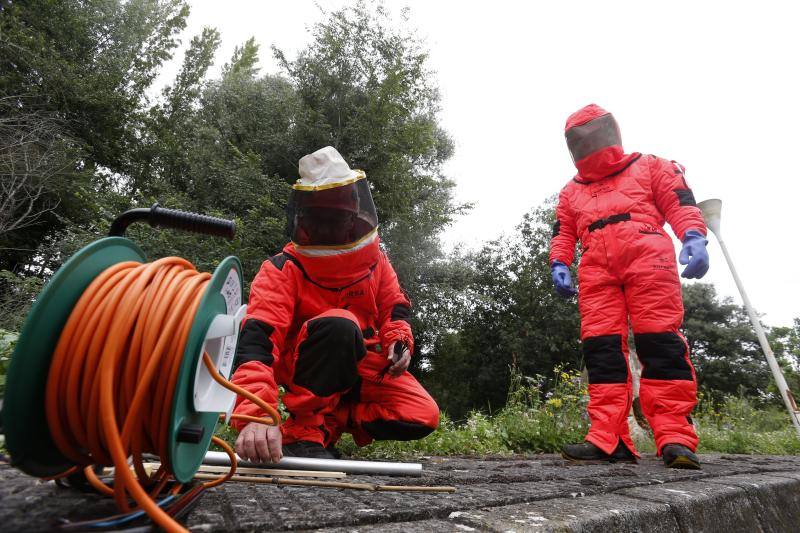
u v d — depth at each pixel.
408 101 15.70
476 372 23.77
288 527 0.94
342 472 1.71
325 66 15.02
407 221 15.25
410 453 3.14
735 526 1.66
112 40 17.34
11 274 8.11
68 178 13.49
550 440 4.06
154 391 0.84
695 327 33.03
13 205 12.18
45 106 14.13
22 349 0.78
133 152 16.48
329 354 1.95
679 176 3.05
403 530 0.98
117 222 1.22
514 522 1.08
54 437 0.84
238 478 1.55
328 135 14.67
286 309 1.99
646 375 2.78
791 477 2.27
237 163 13.50
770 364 3.86
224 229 1.22
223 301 1.04
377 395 2.33
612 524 1.20
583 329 3.08
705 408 7.86
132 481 0.75
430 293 17.20
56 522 0.77
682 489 1.71
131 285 0.87
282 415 2.79
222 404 1.01
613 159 3.15
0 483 1.14
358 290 2.18
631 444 2.85
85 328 0.82
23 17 14.83
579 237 3.26
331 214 1.93
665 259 2.86
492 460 2.95
